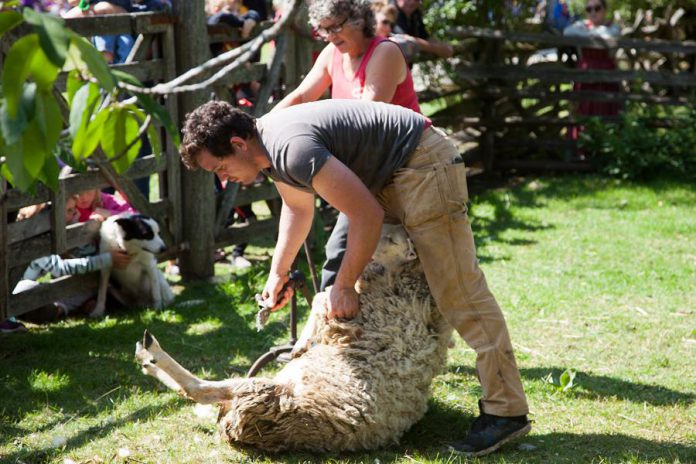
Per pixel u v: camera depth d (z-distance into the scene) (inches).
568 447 258.8
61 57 102.4
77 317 411.8
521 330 378.3
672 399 300.2
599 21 716.0
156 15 417.1
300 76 512.4
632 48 693.9
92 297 420.8
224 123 222.2
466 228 244.8
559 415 285.4
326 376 242.2
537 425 276.7
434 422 278.5
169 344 365.7
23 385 315.9
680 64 772.6
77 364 341.4
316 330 259.0
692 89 711.7
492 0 730.2
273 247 548.4
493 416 251.1
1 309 362.0
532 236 545.6
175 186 451.8
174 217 454.9
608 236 544.4
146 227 411.8
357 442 247.0
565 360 342.0
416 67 812.0
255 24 476.7
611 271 468.8
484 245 524.7
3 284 361.4
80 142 127.8
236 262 504.7
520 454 252.8
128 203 435.2
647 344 361.7
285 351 306.7
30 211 402.3
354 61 297.3
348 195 220.8
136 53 417.7
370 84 291.4
